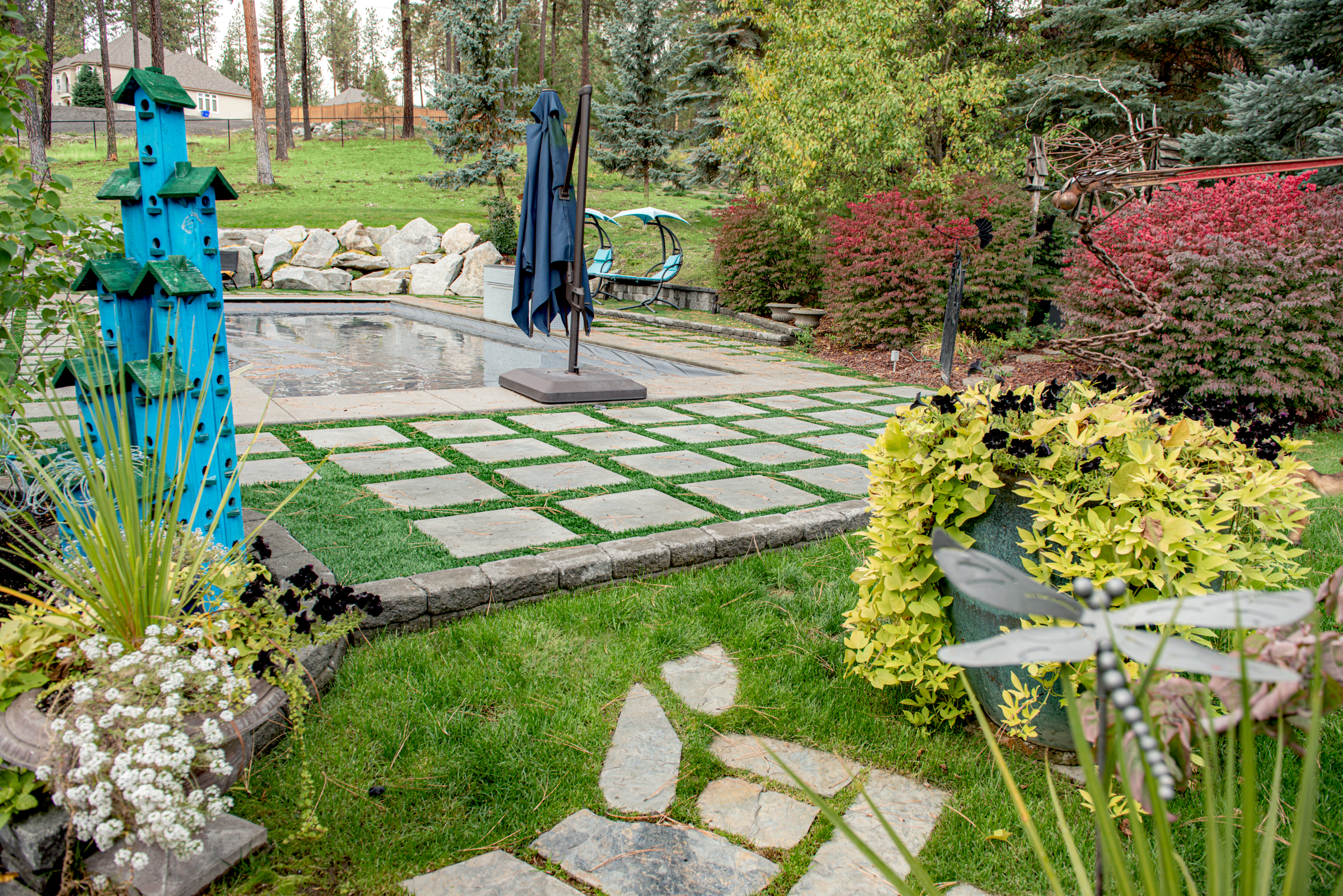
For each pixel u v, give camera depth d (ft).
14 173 10.78
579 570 11.34
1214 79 54.75
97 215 66.03
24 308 11.16
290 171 99.30
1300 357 23.00
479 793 7.45
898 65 46.26
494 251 60.29
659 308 51.60
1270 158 35.42
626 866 6.68
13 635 6.66
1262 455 8.39
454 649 9.73
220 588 7.72
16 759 6.08
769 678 9.51
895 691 9.32
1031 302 38.24
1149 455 7.54
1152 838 7.00
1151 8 52.08
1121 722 3.10
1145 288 24.34
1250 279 23.09
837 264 38.55
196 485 8.59
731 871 6.67
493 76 70.44
